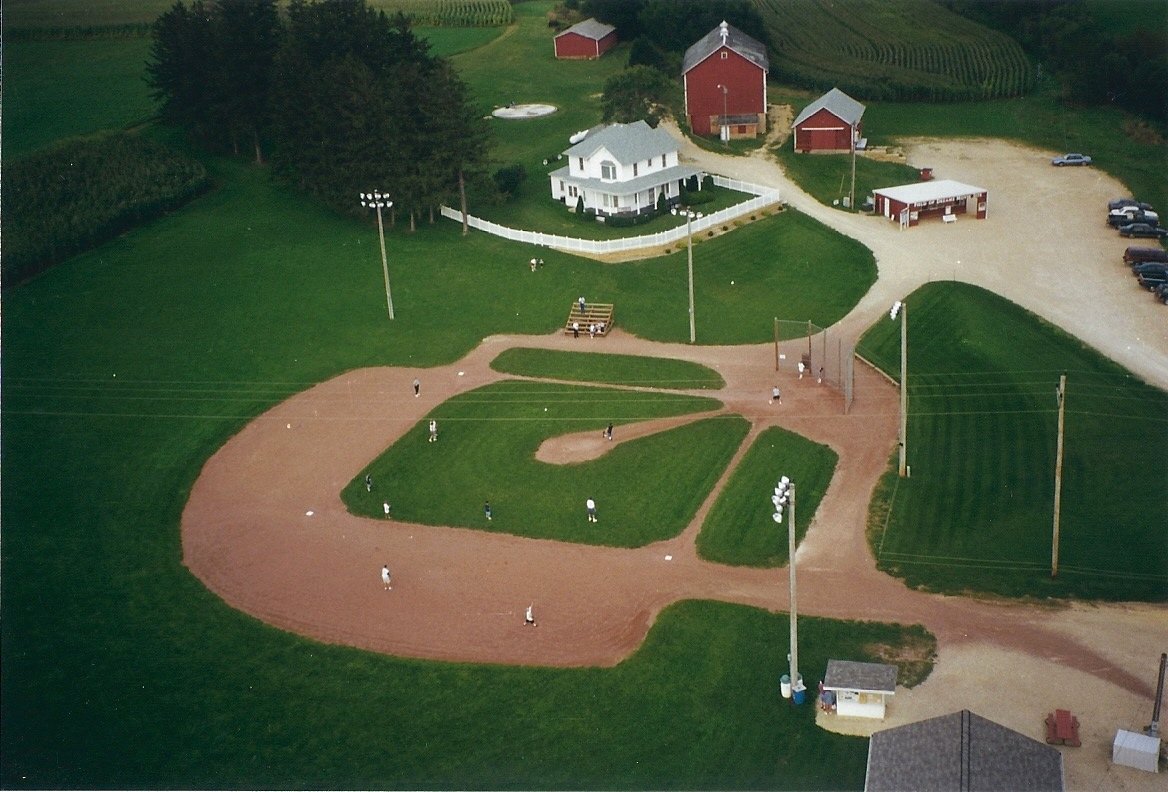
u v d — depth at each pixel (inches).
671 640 2869.1
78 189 5585.6
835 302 4771.2
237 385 4284.0
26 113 6958.7
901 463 3521.2
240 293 4972.9
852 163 5905.5
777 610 2955.2
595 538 3326.8
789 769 2443.4
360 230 5585.6
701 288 4975.4
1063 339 4370.1
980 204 5580.7
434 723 2652.6
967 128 7062.0
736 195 5876.0
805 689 2657.5
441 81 5447.8
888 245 5305.1
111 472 3754.9
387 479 3678.6
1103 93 7303.2
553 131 7003.0
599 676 2765.7
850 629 2866.6
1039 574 3046.3
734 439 3782.0
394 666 2839.6
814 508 3405.5
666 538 3304.6
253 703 2741.1
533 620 2977.4
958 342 4313.5
